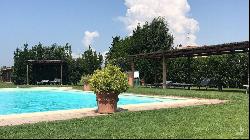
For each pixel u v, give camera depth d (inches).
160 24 1681.8
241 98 673.6
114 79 512.1
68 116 473.1
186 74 1247.5
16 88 1357.0
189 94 804.0
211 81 1066.1
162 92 900.6
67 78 1662.2
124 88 521.3
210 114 453.1
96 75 513.3
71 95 1067.9
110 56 1796.3
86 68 1638.8
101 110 511.5
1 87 1434.5
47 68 1711.4
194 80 1214.3
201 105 564.1
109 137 313.7
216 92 866.1
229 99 675.4
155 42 1664.6
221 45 927.7
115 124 386.6
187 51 1064.2
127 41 1694.1
